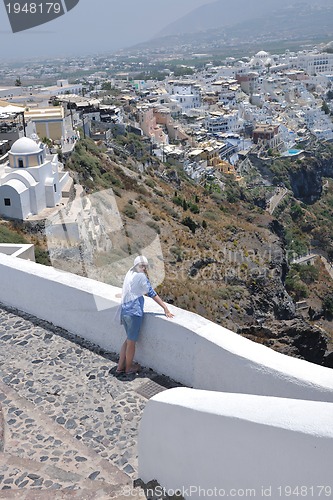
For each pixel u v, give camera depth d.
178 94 116.19
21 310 6.83
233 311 25.33
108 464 4.21
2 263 6.91
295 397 4.12
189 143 82.19
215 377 4.81
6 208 23.45
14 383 5.37
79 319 6.15
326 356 26.80
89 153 41.22
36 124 40.31
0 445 4.41
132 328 5.30
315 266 52.81
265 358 4.45
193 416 3.49
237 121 99.06
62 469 4.12
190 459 3.59
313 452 2.85
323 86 157.12
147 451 3.92
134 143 59.19
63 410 4.93
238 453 3.24
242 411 3.22
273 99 132.62
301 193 85.75
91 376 5.43
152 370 5.44
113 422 4.75
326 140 113.88
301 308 39.06
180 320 5.19
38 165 25.12
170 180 53.53
